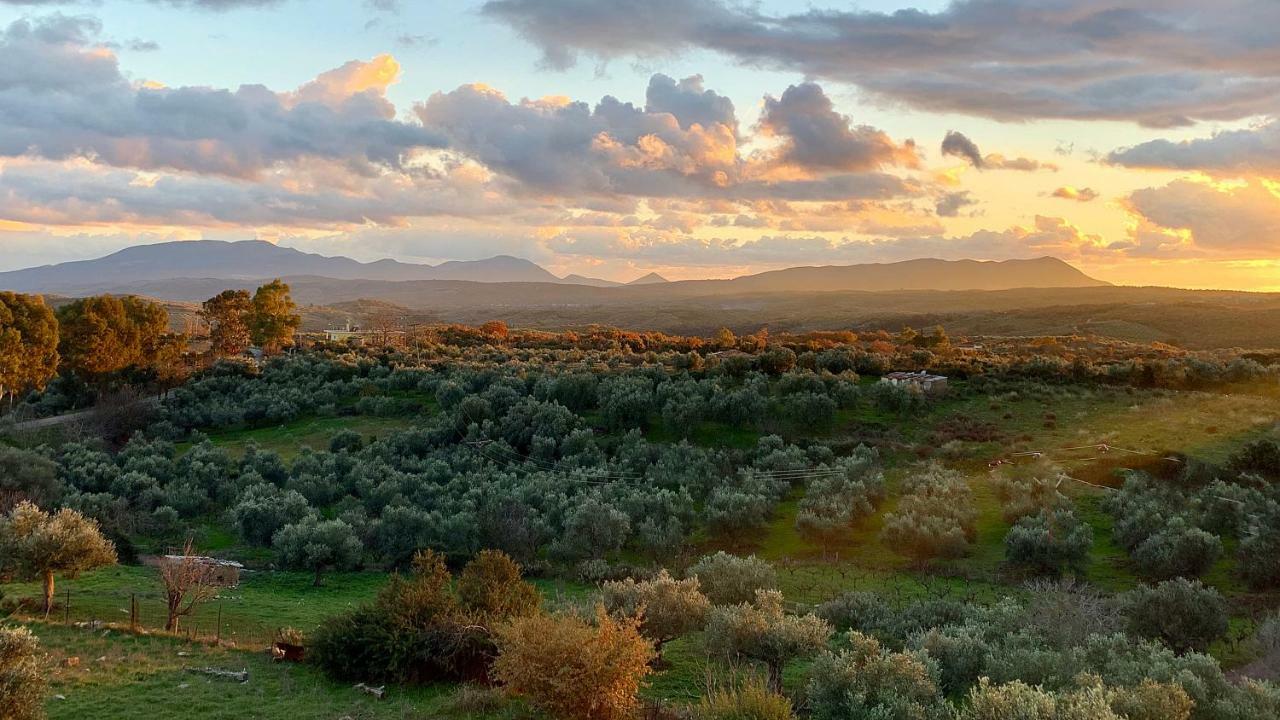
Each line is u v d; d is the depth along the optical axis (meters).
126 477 66.81
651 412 82.31
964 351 120.88
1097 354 115.81
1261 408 75.06
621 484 66.06
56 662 28.31
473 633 29.14
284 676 28.88
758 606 31.67
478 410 83.88
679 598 31.84
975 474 66.94
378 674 28.42
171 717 24.28
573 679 22.38
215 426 92.62
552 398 86.75
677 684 29.38
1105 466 64.50
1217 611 33.69
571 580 51.44
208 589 37.38
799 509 61.19
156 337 114.69
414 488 68.00
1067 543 48.97
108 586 43.47
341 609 42.84
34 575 35.28
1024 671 24.95
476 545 56.22
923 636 28.70
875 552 55.62
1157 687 20.78
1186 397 80.31
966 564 52.00
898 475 68.25
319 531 52.88
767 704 22.14
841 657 24.22
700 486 66.12
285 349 129.25
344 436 82.06
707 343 137.62
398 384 101.25
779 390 86.06
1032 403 81.62
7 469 61.84
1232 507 51.84
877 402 82.12
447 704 25.70
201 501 66.31
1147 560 47.12
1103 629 31.86
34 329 90.56
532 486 64.88
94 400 102.81
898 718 21.25
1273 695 21.98
